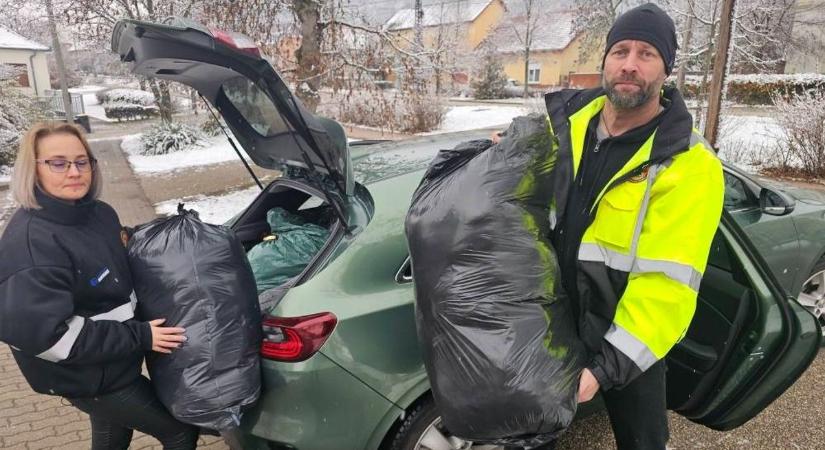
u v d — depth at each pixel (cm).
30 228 172
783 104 907
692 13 1065
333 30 758
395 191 233
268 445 203
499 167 167
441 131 1692
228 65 206
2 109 1188
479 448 222
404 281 215
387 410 203
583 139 179
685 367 227
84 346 173
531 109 1401
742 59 1293
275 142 271
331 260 211
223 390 190
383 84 827
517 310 161
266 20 721
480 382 160
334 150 228
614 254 166
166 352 190
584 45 2616
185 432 212
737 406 213
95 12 1089
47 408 323
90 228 187
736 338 214
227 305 195
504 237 162
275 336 199
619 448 199
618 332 161
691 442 272
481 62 3306
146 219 717
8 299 164
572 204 178
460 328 163
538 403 157
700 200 156
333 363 196
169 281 193
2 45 2819
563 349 163
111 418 198
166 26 188
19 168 173
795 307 211
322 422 197
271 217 294
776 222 332
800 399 305
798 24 1964
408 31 834
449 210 166
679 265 155
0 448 284
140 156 1301
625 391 188
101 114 2634
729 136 1027
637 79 160
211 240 203
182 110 1973
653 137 162
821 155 836
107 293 185
